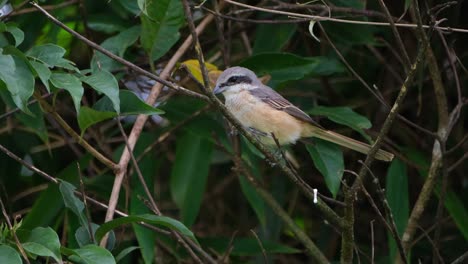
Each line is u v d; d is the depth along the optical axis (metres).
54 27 11.34
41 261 8.59
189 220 10.89
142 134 11.08
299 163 13.19
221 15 10.17
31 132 12.12
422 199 10.51
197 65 10.44
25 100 7.29
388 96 12.42
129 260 11.56
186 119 10.84
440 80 10.75
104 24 11.54
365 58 12.46
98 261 7.14
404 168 10.94
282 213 10.62
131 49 12.14
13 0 11.41
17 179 12.12
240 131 7.86
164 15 9.84
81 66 12.38
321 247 12.52
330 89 12.41
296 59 10.77
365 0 11.27
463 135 12.42
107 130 12.63
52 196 10.47
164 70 10.45
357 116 10.48
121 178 9.20
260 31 11.43
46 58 7.74
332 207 12.89
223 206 13.88
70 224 10.30
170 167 13.68
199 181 11.05
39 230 7.16
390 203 10.71
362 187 7.94
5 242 7.15
